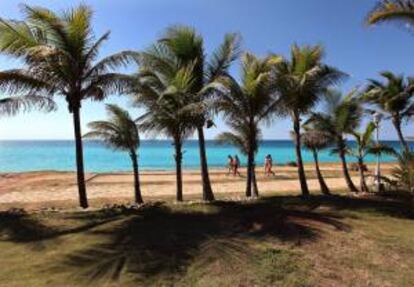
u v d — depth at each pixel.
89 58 14.16
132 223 11.88
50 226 11.62
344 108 19.14
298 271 8.47
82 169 14.60
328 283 7.96
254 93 16.61
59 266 8.58
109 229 11.24
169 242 10.10
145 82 15.24
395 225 12.44
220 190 22.41
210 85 14.69
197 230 11.22
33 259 9.01
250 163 17.89
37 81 13.50
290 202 15.71
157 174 33.78
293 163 43.88
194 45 16.23
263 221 12.20
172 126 15.70
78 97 14.13
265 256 9.21
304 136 18.78
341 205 15.27
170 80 15.52
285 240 10.37
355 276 8.31
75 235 10.73
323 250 9.75
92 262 8.78
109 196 20.48
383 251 9.81
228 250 9.52
